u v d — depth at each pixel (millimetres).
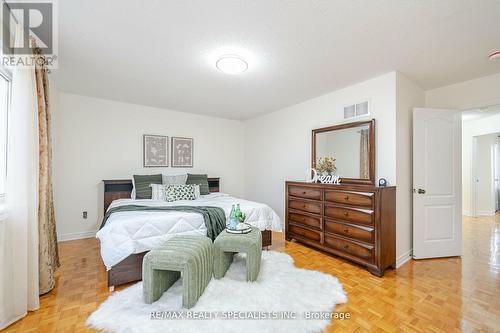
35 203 1797
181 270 1806
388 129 2760
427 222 2924
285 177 4398
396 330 1573
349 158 3170
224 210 2930
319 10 1662
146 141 4277
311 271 2471
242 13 1698
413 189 2902
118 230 2182
